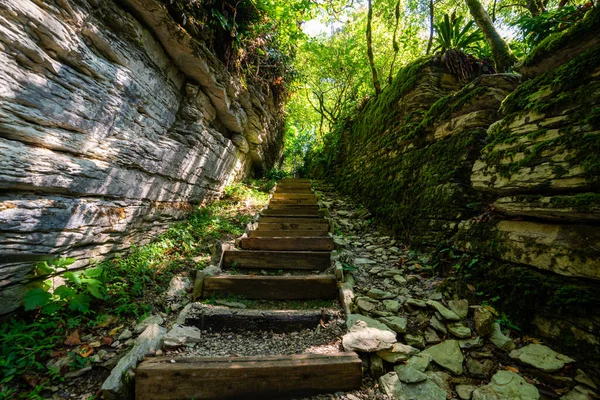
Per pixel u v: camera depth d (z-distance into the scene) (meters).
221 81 4.80
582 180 1.90
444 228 3.39
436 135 4.15
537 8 5.37
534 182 2.23
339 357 2.00
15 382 1.82
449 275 3.04
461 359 2.02
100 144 2.86
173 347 2.17
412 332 2.31
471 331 2.25
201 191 5.91
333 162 10.26
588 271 1.87
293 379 1.91
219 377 1.88
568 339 1.89
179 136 4.46
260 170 12.05
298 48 9.48
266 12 4.74
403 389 1.83
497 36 4.57
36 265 2.29
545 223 2.25
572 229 2.04
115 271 3.02
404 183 4.61
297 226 5.03
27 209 2.14
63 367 1.91
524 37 4.40
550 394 1.71
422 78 5.09
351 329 2.29
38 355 1.97
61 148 2.41
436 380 1.88
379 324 2.35
